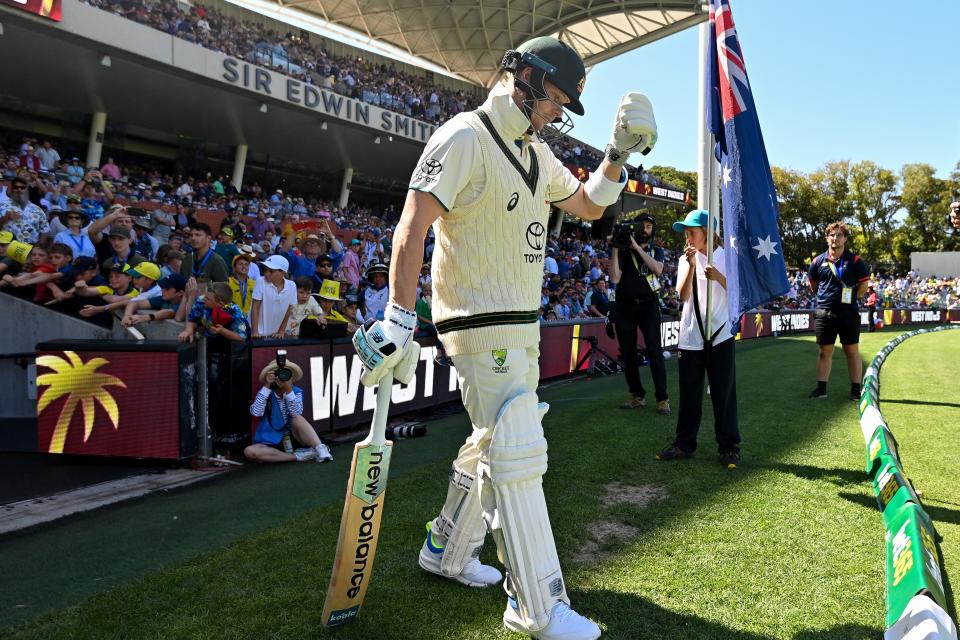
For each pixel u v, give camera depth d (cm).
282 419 444
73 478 395
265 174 2317
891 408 577
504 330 189
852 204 4972
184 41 1572
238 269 548
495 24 2558
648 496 336
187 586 234
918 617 177
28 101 1733
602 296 1023
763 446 442
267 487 373
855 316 611
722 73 400
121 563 258
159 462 434
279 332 571
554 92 181
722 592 229
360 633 200
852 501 327
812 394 637
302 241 766
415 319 181
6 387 554
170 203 1385
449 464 410
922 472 377
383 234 1947
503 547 188
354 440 502
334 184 2530
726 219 395
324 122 1970
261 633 200
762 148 397
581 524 295
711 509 315
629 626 205
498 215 184
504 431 184
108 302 538
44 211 783
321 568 250
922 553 212
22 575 247
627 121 198
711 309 392
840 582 237
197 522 309
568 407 606
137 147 1984
